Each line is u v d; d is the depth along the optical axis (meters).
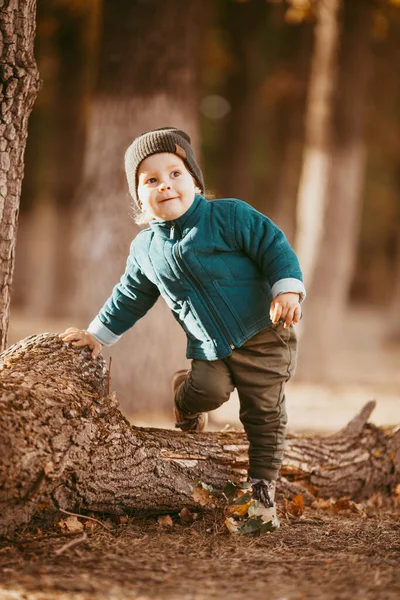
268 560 4.00
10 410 4.00
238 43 17.67
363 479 5.41
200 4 9.34
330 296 13.30
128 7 9.02
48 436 4.08
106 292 9.08
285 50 17.16
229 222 4.38
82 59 19.45
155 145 4.35
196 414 4.86
